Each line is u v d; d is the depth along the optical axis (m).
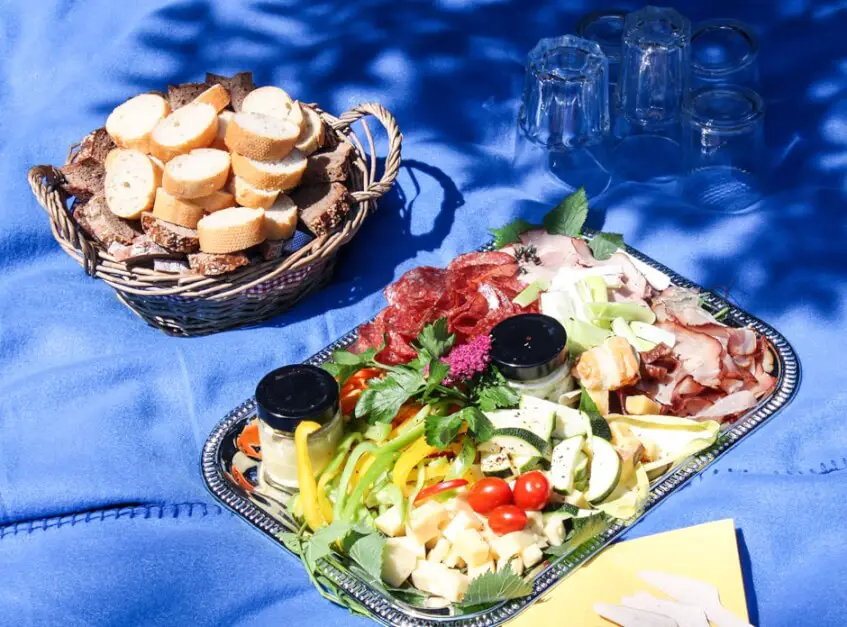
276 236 1.62
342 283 1.72
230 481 1.49
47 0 2.06
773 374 1.55
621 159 1.85
